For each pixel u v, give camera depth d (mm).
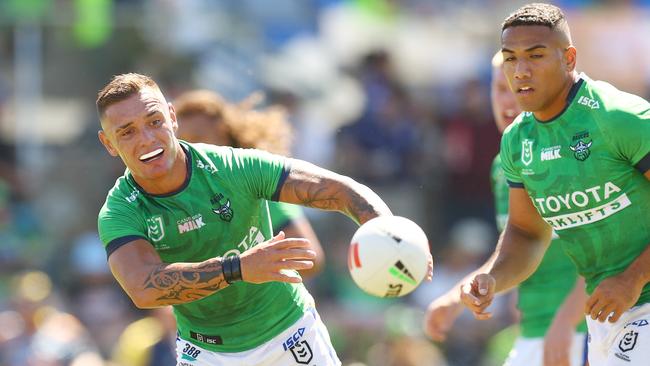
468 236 46156
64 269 44219
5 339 39562
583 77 19969
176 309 21219
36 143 45688
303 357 21281
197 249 20188
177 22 46656
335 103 49719
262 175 20141
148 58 46125
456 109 49312
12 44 45438
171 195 19922
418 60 51688
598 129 19578
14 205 45062
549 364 24547
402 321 42469
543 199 20531
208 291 18500
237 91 46906
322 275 45062
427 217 47219
